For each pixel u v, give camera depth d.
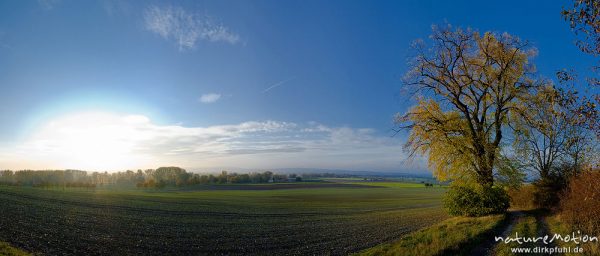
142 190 135.38
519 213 30.17
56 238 23.83
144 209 50.28
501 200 28.77
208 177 193.75
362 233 26.14
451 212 30.83
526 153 34.16
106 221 34.59
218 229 30.52
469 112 33.62
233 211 51.00
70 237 24.52
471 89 33.31
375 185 187.88
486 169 31.23
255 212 49.72
